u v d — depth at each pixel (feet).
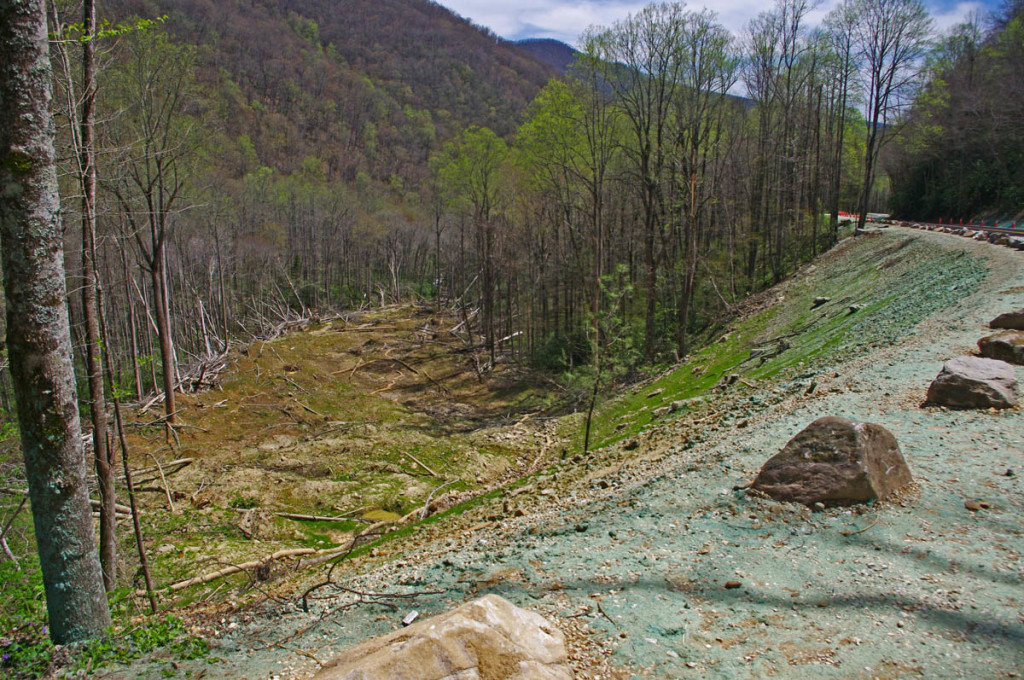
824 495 23.36
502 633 15.29
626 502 29.53
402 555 36.86
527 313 128.36
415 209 261.85
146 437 68.33
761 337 81.10
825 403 37.55
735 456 31.48
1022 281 53.31
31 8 18.61
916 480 24.59
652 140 103.45
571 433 73.41
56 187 19.85
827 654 15.24
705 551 21.76
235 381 91.45
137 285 99.60
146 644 22.31
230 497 54.54
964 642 15.01
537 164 100.37
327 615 23.76
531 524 32.71
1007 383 32.14
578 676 15.35
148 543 44.09
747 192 120.16
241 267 173.68
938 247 80.33
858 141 150.51
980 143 137.28
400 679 13.62
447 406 92.58
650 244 92.58
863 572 18.80
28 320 19.54
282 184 221.46
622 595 19.49
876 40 114.32
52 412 20.12
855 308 71.31
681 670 15.28
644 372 88.89
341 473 62.54
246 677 18.90
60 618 21.38
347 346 121.39
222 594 36.55
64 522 20.77
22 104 18.71
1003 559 18.51
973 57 150.92
